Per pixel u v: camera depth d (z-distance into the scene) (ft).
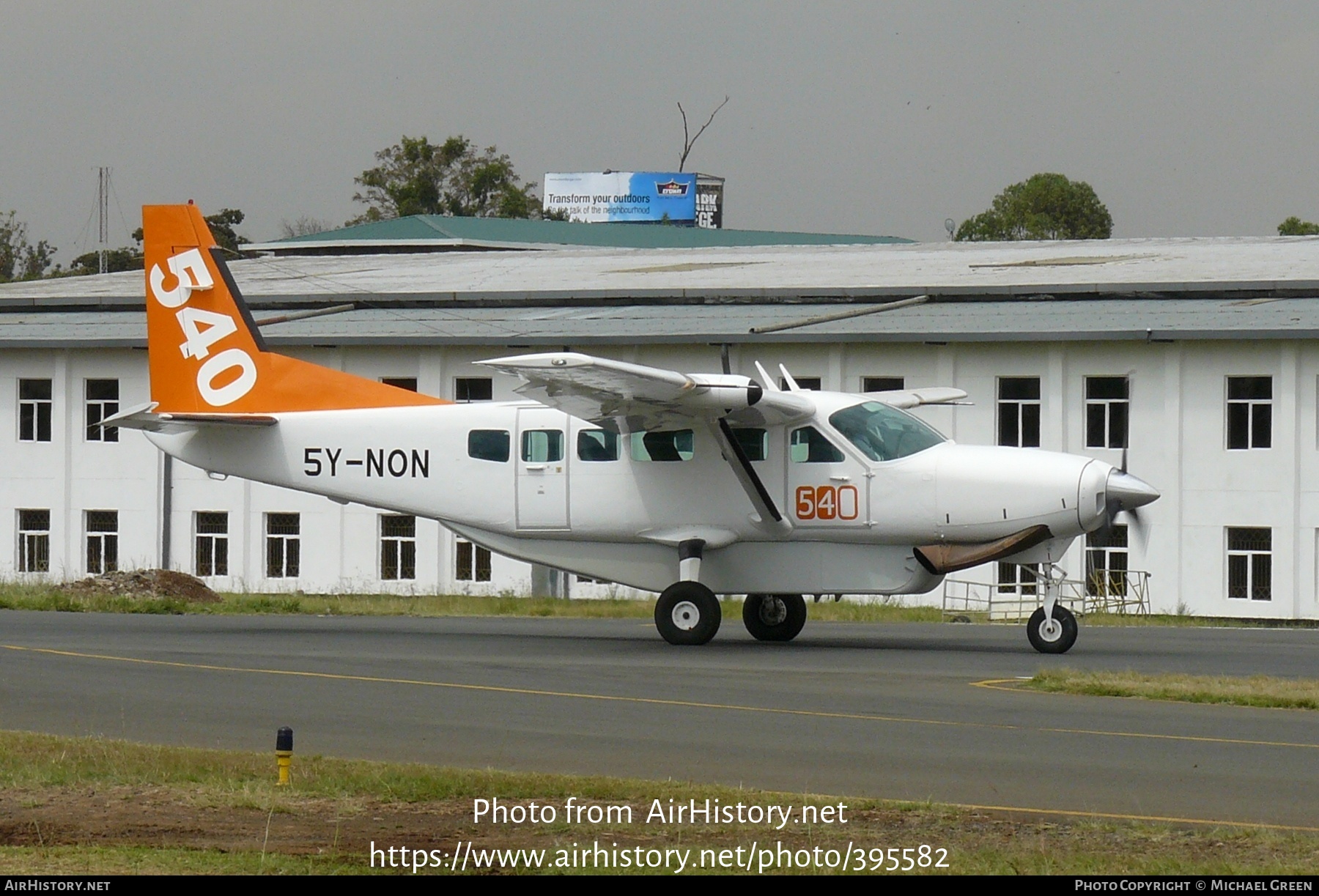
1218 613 442.09
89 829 117.50
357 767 138.51
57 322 560.20
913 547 245.24
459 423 262.88
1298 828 117.80
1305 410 434.30
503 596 451.12
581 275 606.96
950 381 464.65
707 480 248.73
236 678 201.46
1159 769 141.08
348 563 511.81
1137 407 450.30
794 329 474.49
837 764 143.64
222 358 276.82
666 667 217.56
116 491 530.27
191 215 278.05
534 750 150.82
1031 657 233.35
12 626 277.03
